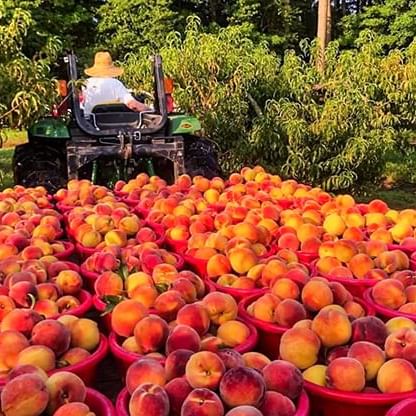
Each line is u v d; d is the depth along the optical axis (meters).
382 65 9.17
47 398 1.80
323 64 9.25
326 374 2.07
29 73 6.16
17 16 6.15
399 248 3.39
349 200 4.20
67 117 7.02
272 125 7.94
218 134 8.31
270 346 2.46
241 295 2.77
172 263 3.10
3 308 2.46
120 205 4.07
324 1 16.33
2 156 13.22
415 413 1.88
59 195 4.70
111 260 2.96
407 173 10.09
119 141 6.48
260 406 1.82
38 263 2.93
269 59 8.81
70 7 22.77
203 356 1.89
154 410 1.79
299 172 7.91
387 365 2.06
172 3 23.67
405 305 2.59
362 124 8.04
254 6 23.30
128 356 2.21
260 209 3.96
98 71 7.39
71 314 2.48
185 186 4.83
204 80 8.44
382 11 22.47
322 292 2.49
